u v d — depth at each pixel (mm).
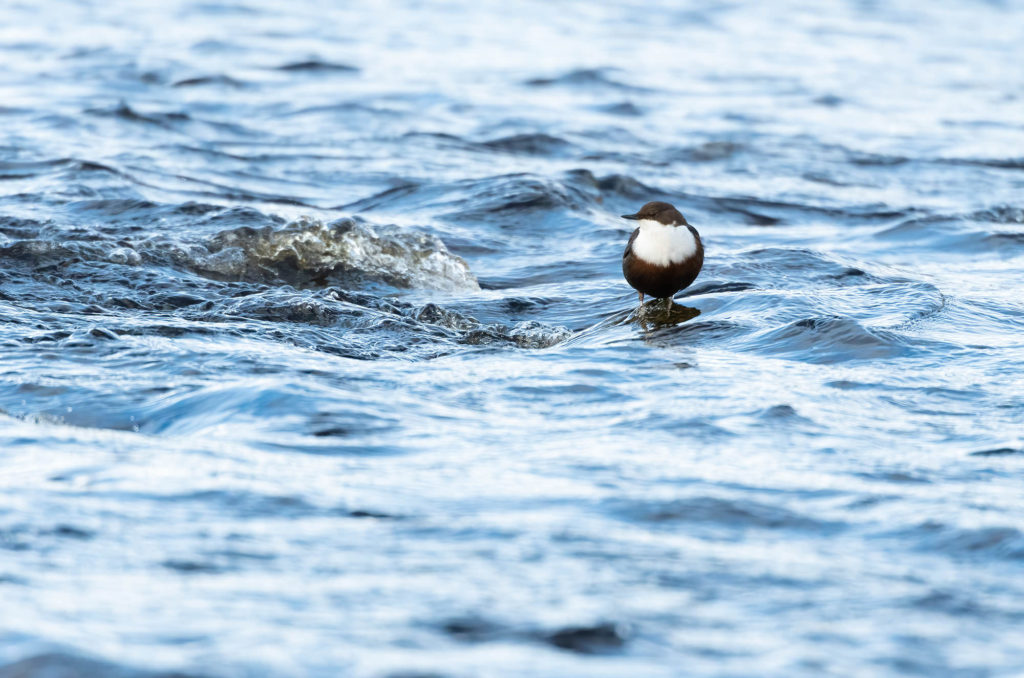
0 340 25469
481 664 8664
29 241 37000
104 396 21109
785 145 85312
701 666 8930
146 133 78375
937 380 23969
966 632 10141
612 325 31844
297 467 16344
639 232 31344
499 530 13172
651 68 128625
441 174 67312
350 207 57688
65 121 78438
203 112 90125
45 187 52281
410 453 17672
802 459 17547
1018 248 49250
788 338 27734
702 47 152125
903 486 15977
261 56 123312
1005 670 9172
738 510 14445
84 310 32250
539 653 9016
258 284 36594
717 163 77375
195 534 12703
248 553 12047
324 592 10680
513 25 167375
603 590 10914
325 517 13656
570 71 116562
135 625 9516
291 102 94500
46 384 21719
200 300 34125
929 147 87000
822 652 9398
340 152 75000
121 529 12766
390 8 183375
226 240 39469
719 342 28250
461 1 197750
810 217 61312
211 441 17828
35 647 8656
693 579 11477
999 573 12250
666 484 15672
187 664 8445
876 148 86062
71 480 14883
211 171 66062
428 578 11211
